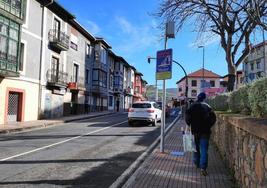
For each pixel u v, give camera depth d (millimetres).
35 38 29609
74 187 7652
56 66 34812
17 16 24906
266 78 5527
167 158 11203
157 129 22875
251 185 5590
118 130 21547
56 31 33750
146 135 18938
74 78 41094
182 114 37594
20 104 27703
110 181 8273
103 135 18500
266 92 5469
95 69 49781
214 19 17688
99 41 49688
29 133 19609
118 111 58625
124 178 8516
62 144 14617
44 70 31531
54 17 33562
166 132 20812
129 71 81688
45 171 9203
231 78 18062
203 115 9016
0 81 24984
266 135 4316
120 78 68688
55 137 17312
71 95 41031
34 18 29344
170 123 29000
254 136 5359
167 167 9672
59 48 34375
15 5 24734
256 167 5191
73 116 36656
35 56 29781
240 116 7324
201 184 7684
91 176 8766
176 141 16188
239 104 8781
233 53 18031
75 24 39406
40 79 30750
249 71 62031
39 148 13359
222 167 9586
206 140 8945
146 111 25453
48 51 32312
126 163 10625
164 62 12406
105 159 11227
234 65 18109
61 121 28641
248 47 17781
